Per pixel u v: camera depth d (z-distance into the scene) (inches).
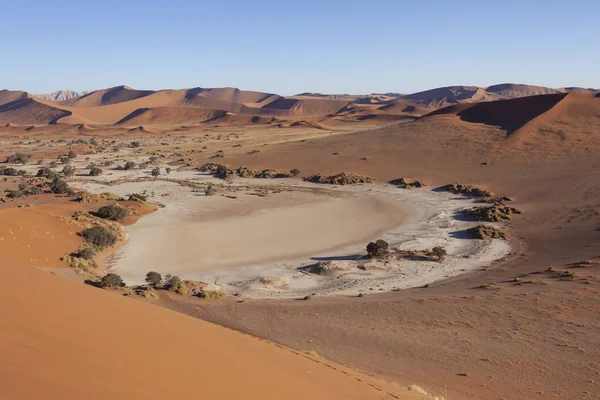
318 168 3789.4
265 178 3634.4
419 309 1142.3
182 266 1756.9
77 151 5246.1
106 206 2292.1
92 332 269.4
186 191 3097.9
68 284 375.6
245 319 1088.8
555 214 2340.1
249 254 1915.6
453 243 2030.0
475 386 670.5
